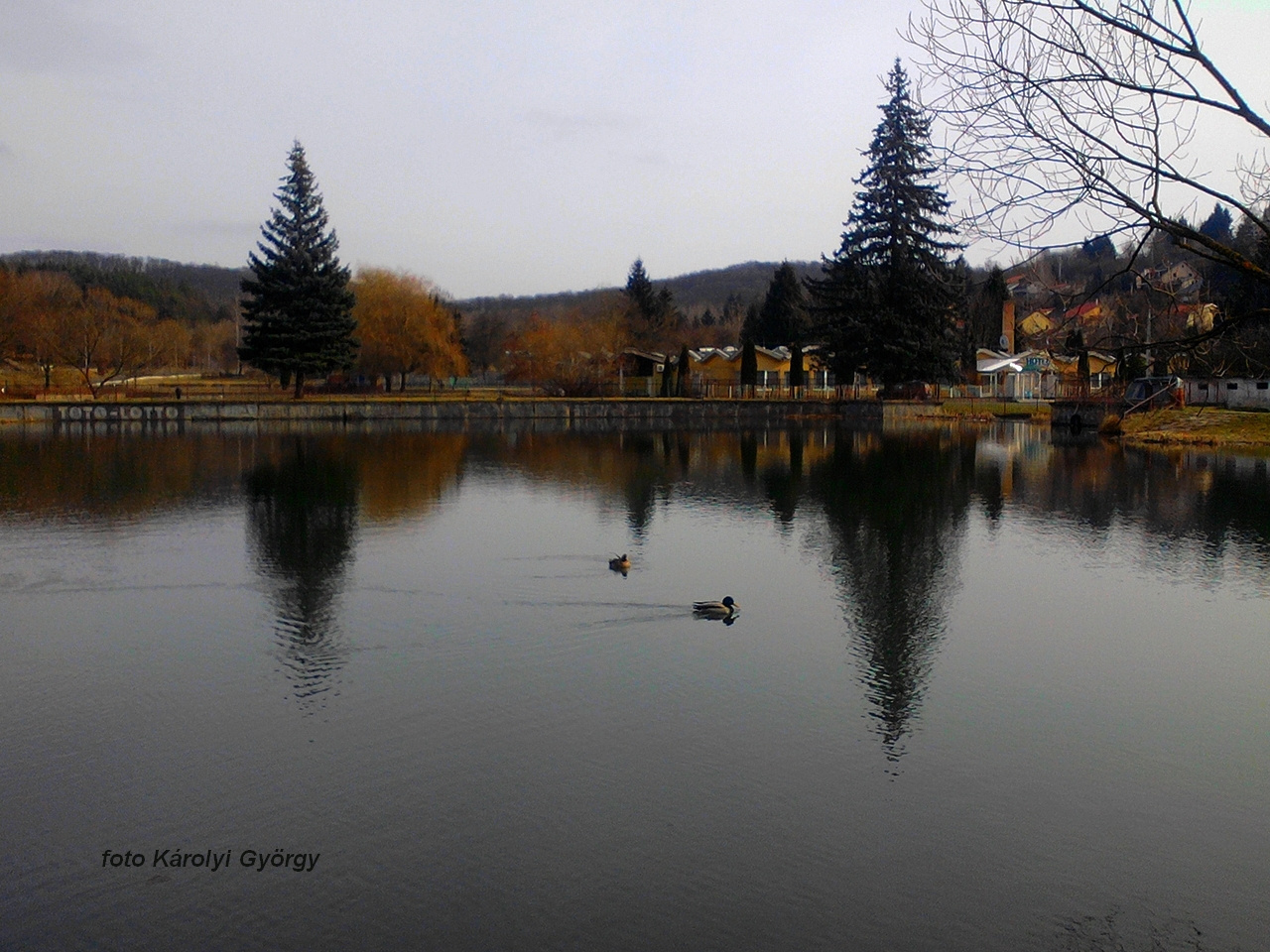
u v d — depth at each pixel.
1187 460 49.56
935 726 15.58
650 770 13.98
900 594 22.98
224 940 10.31
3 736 15.05
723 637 19.64
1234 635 20.08
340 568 24.94
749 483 40.72
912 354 73.88
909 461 49.22
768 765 14.16
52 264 174.62
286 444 57.31
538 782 13.55
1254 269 6.84
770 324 123.50
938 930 10.59
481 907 10.85
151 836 12.26
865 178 74.25
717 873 11.54
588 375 100.19
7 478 41.16
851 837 12.32
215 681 17.17
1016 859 11.91
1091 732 15.41
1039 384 92.38
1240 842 12.34
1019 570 25.38
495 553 26.66
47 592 22.73
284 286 81.12
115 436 61.72
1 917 10.66
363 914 10.72
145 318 117.44
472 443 59.00
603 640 19.42
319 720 15.56
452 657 18.31
